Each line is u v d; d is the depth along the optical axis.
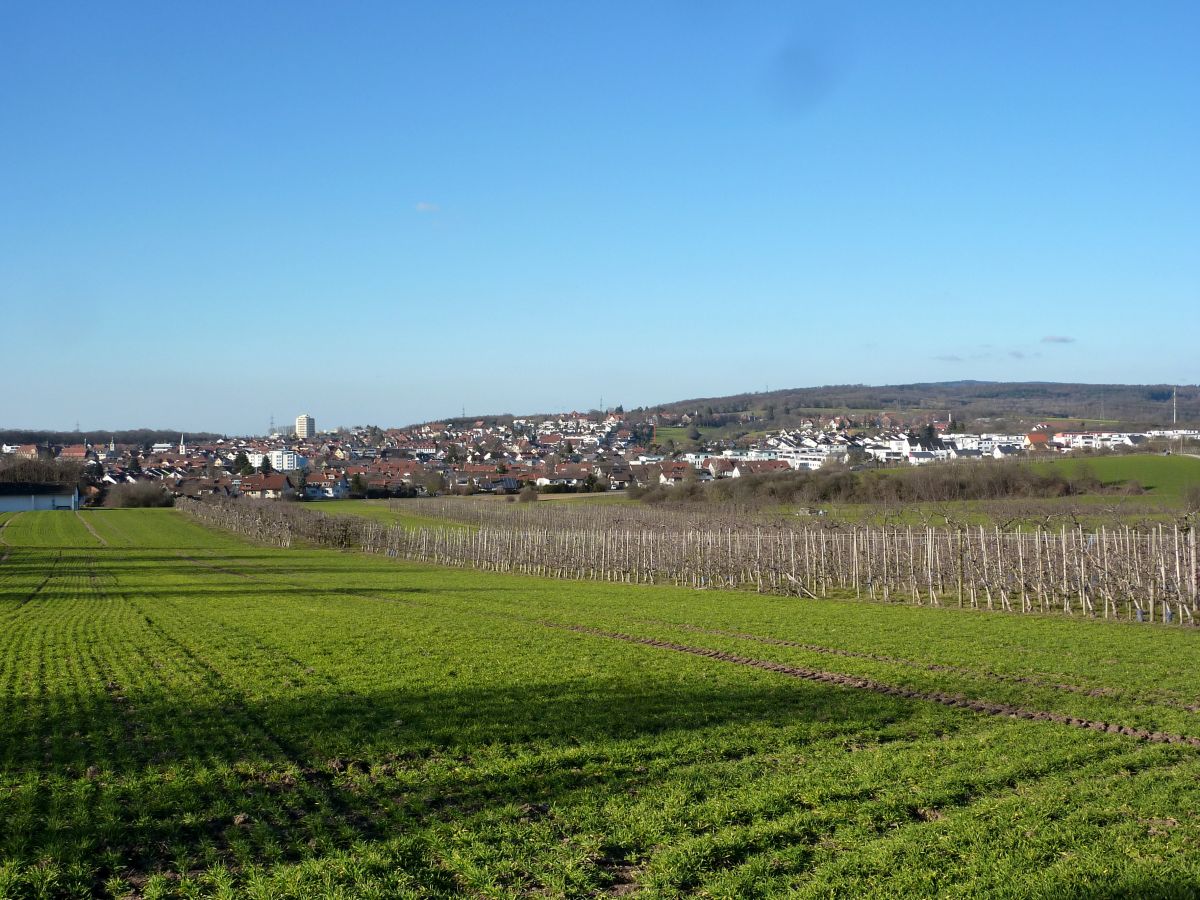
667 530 69.38
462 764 15.38
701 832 12.12
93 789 14.03
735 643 29.67
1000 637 30.39
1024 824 12.06
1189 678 22.53
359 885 10.58
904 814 12.64
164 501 162.88
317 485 180.38
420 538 81.38
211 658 26.94
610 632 33.19
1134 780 13.85
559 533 67.81
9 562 70.62
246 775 14.85
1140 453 125.94
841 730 17.61
